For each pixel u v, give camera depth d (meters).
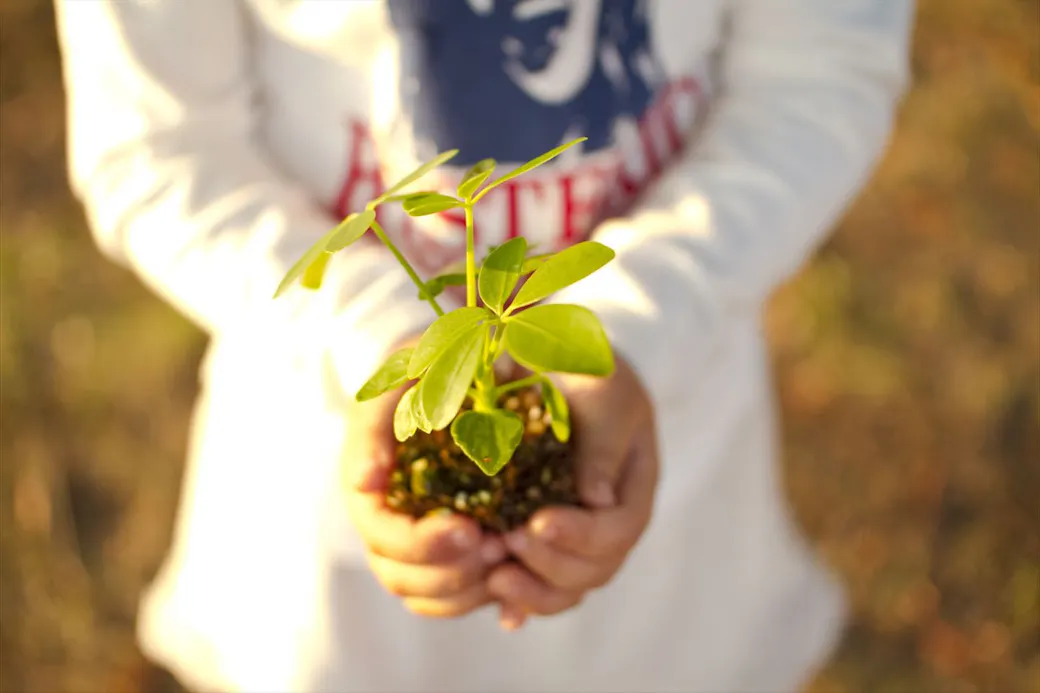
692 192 0.61
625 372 0.54
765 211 0.61
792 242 0.62
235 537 0.67
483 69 0.58
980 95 1.38
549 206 0.61
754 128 0.62
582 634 0.69
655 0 0.59
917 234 1.30
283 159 0.63
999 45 1.42
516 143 0.59
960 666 1.08
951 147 1.35
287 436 0.63
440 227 0.61
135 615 1.11
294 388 0.62
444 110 0.58
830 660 1.08
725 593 0.74
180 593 0.73
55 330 1.23
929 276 1.27
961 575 1.12
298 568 0.64
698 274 0.58
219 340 0.70
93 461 1.18
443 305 0.57
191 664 0.74
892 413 1.20
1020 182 1.34
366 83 0.59
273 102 0.62
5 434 1.18
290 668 0.65
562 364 0.41
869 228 1.30
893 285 1.26
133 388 1.21
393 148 0.60
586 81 0.59
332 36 0.58
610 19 0.59
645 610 0.70
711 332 0.59
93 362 1.21
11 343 1.21
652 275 0.58
